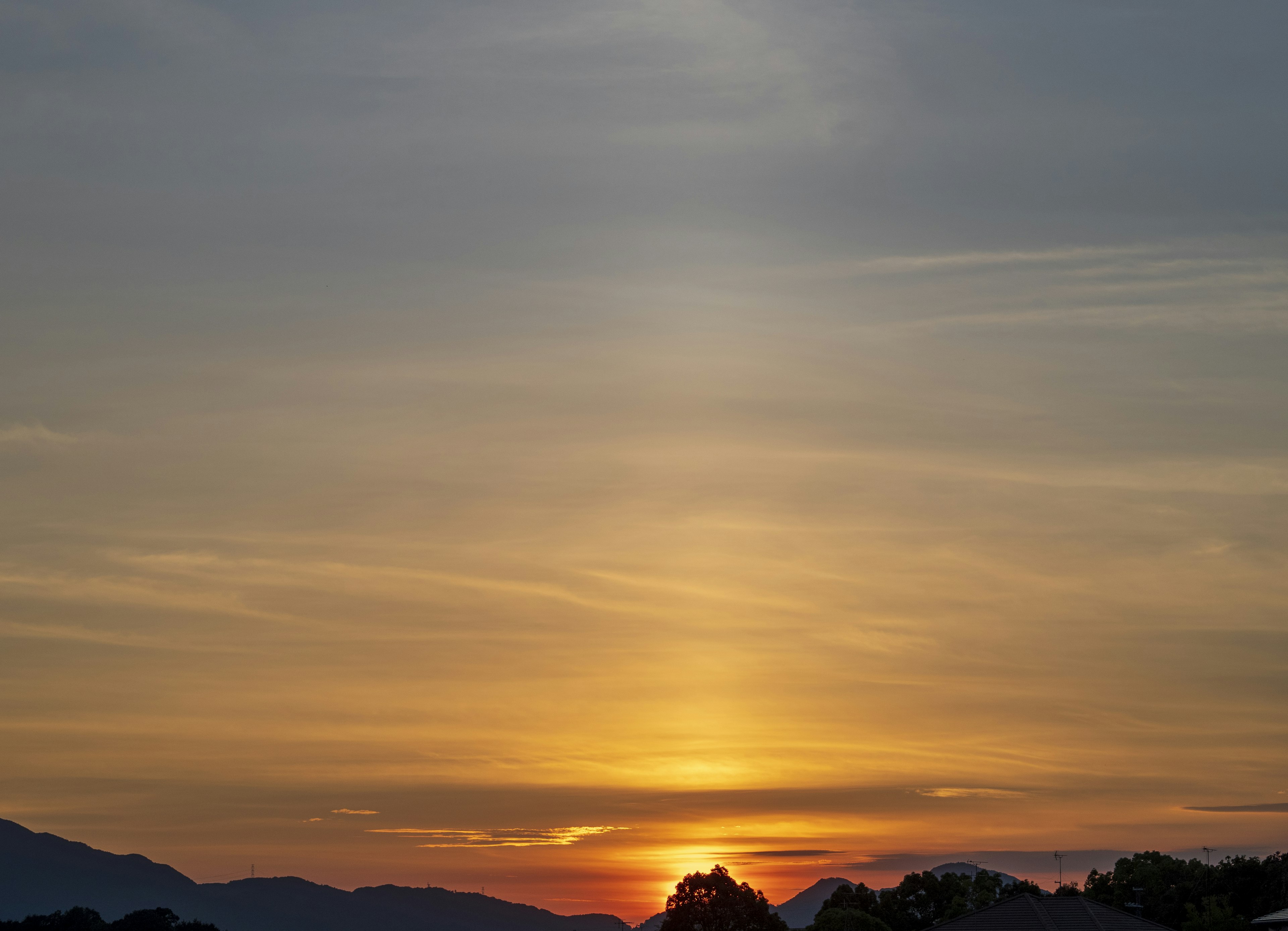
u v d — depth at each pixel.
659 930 130.12
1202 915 115.12
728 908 129.00
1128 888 136.00
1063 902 91.56
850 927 118.94
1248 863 121.00
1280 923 97.81
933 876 132.12
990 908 91.94
